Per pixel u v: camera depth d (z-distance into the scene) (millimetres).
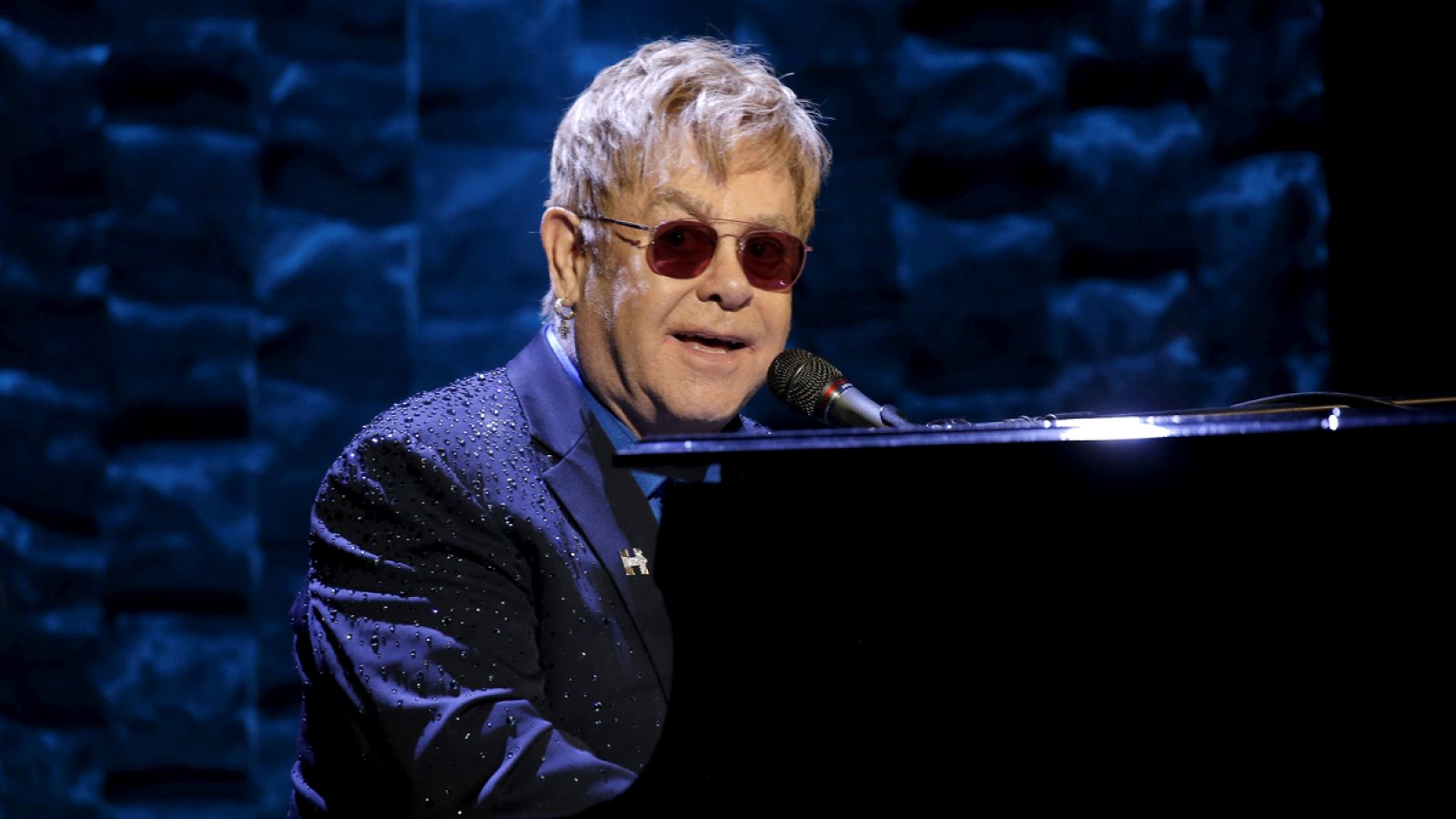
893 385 11039
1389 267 10820
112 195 10438
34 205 10438
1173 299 11133
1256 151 11117
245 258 10555
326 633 4383
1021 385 11117
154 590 10602
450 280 10719
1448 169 10578
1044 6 11008
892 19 10945
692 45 5012
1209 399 11156
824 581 3646
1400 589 3146
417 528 4387
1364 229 10922
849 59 10930
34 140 10383
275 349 10602
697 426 4812
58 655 10594
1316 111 11031
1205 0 11094
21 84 10367
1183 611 3254
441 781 3973
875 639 3570
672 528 4293
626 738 4289
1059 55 11039
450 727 4004
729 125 4594
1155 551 3275
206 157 10500
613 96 4770
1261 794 3195
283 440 10602
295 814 4773
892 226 11008
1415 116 10656
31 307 10492
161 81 10453
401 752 4043
